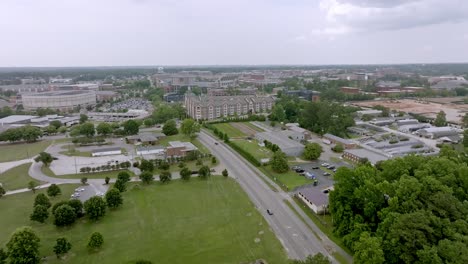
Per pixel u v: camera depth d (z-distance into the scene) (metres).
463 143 138.38
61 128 184.62
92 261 62.72
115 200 84.56
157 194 95.38
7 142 162.75
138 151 138.62
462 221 53.72
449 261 47.88
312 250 65.31
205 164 123.81
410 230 52.84
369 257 52.16
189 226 75.88
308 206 85.94
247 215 81.19
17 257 58.78
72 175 113.06
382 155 127.50
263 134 161.50
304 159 130.50
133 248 67.00
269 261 61.81
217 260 62.41
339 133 165.75
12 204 89.88
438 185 60.66
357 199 66.44
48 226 77.06
